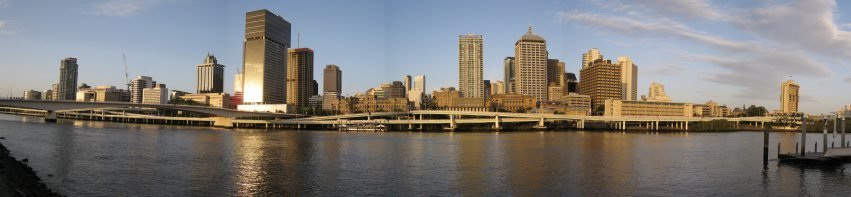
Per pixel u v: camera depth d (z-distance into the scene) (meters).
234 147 148.88
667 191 80.75
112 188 79.69
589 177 92.75
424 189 81.12
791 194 79.62
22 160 103.50
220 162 110.88
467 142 181.12
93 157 116.25
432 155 129.00
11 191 60.19
